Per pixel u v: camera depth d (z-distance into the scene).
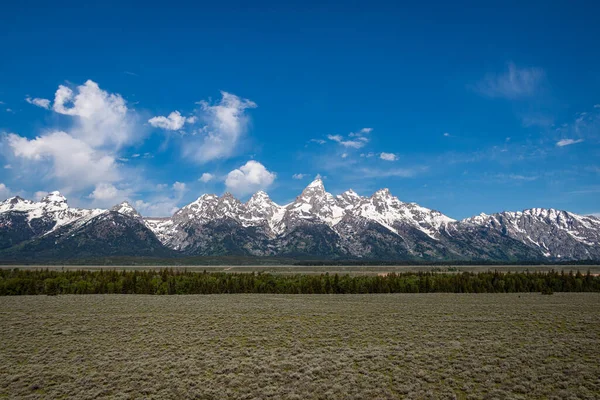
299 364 33.50
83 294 103.88
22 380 30.83
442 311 62.59
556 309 63.72
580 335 42.06
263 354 37.06
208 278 124.00
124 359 35.97
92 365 34.31
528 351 35.44
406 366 32.41
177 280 118.25
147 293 109.94
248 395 27.41
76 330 47.59
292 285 118.50
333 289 115.81
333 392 27.42
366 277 130.62
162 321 53.66
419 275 135.50
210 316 58.12
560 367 30.61
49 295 98.31
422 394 26.73
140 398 27.42
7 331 46.88
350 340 42.28
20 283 102.81
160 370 32.59
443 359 33.69
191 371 32.16
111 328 48.97
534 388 26.92
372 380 29.34
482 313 59.69
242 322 53.09
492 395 26.00
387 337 43.41
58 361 35.53
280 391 27.91
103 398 27.47
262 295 102.88
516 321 51.91
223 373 31.95
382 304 74.88
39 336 44.62
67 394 28.20
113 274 125.56
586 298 85.44
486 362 32.72
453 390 27.27
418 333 44.97
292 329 48.03
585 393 25.62
